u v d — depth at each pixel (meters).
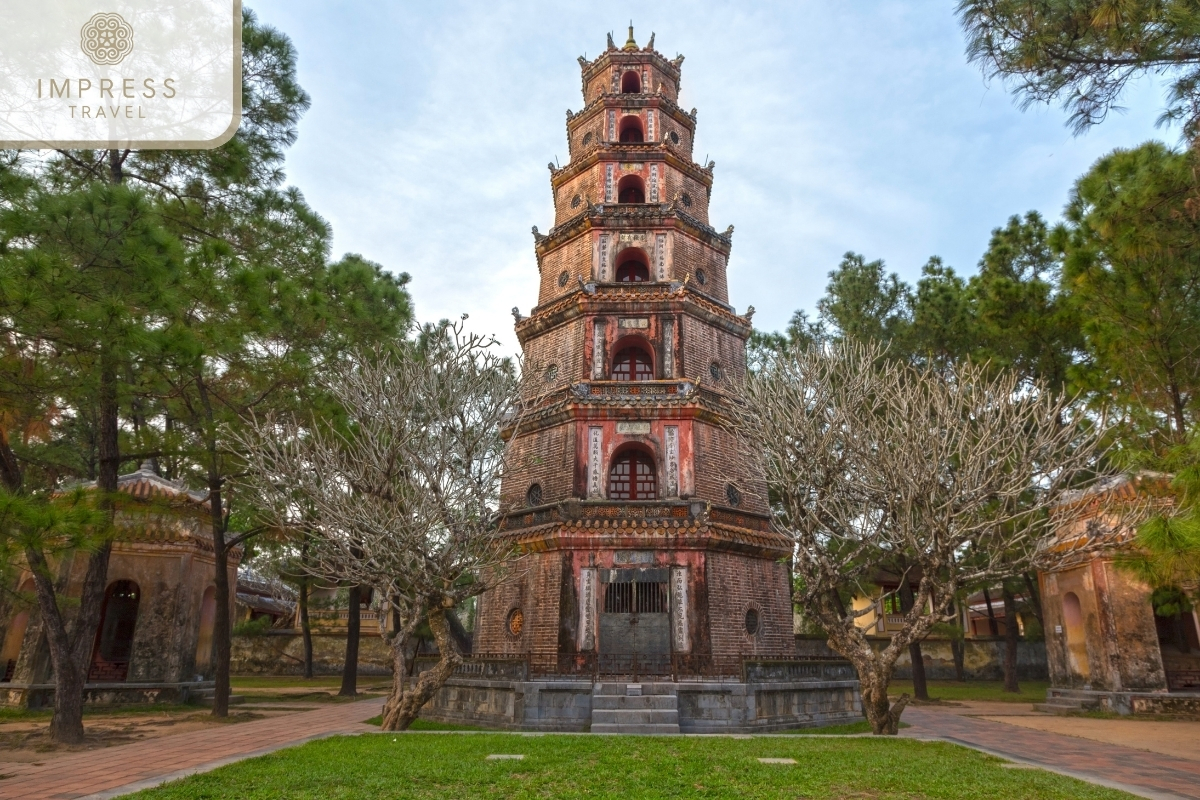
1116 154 14.73
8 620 26.73
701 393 26.47
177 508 19.25
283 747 15.52
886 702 18.70
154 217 16.50
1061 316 25.44
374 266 31.19
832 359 21.28
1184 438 13.32
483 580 22.50
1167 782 13.19
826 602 19.62
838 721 22.81
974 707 29.03
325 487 19.69
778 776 12.30
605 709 20.27
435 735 17.34
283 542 28.53
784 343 37.16
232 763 13.39
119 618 32.41
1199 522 11.09
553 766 13.05
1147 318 15.12
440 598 19.52
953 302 31.52
